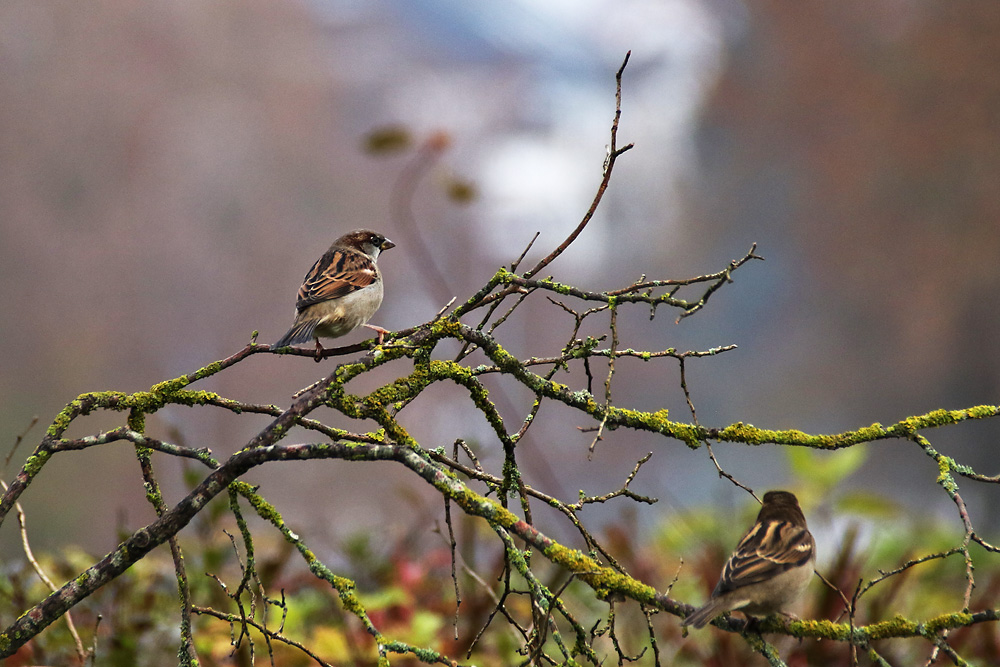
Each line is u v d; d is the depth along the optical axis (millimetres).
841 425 42406
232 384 47281
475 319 22422
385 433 3523
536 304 50250
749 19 53406
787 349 46062
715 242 54125
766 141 49875
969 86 36156
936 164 36781
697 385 47062
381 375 39125
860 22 44562
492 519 3051
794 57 46969
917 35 38531
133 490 29500
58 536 27750
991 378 35250
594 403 3439
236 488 3357
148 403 3568
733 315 48562
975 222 35688
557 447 39688
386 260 55250
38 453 3414
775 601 3699
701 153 56906
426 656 2908
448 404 37000
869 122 40375
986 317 35375
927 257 36625
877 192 40000
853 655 3064
